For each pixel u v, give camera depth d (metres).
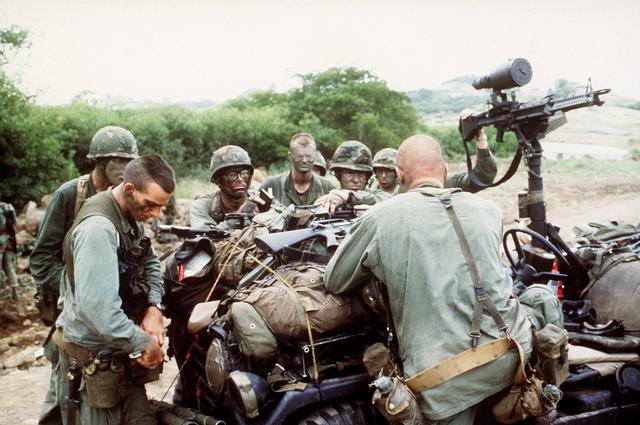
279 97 24.44
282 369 2.86
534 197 4.29
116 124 17.33
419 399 2.60
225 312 3.06
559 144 27.03
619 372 3.29
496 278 2.70
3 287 8.41
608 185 17.73
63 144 14.84
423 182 2.97
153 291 3.30
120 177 4.02
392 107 22.81
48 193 13.62
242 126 19.86
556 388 2.64
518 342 2.65
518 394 2.69
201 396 3.44
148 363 2.94
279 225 3.55
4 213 7.96
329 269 2.89
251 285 3.12
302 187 5.68
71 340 2.96
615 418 3.26
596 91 4.07
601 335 3.63
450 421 2.63
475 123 4.63
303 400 2.75
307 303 2.85
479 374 2.59
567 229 11.85
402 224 2.71
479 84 4.62
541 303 3.09
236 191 4.75
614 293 3.95
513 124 4.36
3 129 12.89
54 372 3.42
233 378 2.69
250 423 2.78
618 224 4.65
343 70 22.77
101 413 3.05
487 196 15.49
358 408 2.87
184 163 18.69
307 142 5.55
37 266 4.00
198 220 4.77
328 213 3.62
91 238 2.83
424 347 2.61
